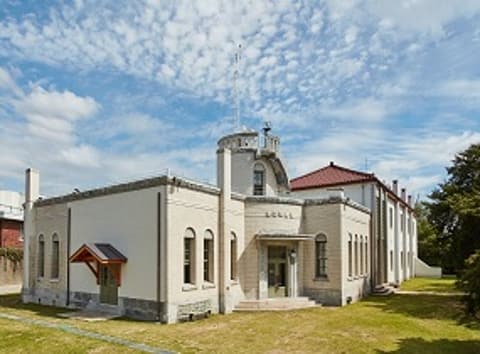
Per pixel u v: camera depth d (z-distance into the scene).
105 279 20.53
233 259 22.30
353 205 26.62
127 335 15.20
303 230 25.20
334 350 13.92
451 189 27.55
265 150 25.64
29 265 25.62
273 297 23.31
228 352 13.35
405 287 35.66
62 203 23.77
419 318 19.98
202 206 20.17
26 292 25.31
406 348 14.33
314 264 24.64
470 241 22.72
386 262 34.38
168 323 17.59
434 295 29.42
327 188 32.91
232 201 22.19
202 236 20.03
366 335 16.11
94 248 19.36
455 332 17.12
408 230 47.66
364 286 28.45
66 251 23.06
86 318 18.73
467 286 12.53
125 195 19.92
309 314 20.52
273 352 13.55
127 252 19.47
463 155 28.08
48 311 21.27
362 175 32.62
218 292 20.80
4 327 16.69
